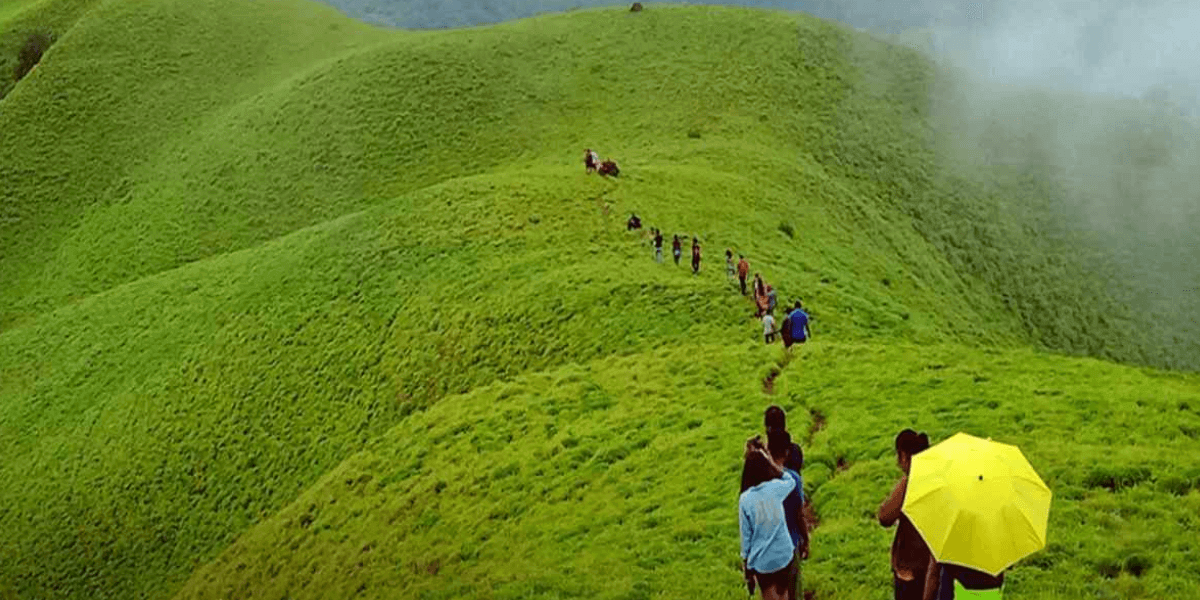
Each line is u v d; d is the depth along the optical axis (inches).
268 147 4084.6
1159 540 668.1
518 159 3779.5
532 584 789.2
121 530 2017.7
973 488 440.5
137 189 4202.8
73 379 2679.6
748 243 2442.2
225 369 2356.1
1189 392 1137.4
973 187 3929.6
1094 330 3400.6
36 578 1979.6
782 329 1491.1
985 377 1208.8
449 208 2696.9
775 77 4274.1
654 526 874.8
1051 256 3690.9
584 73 4389.8
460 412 1589.6
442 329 2071.9
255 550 1472.7
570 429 1306.6
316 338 2300.7
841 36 4773.6
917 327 1898.4
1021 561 657.0
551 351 1822.1
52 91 4872.0
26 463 2380.7
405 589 973.8
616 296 1930.4
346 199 3708.2
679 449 1097.4
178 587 1803.6
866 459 933.2
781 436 553.9
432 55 4458.7
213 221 3784.5
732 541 780.6
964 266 3452.3
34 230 4133.9
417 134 3986.2
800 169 3408.0
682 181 2918.3
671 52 4517.7
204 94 4849.9
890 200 3649.1
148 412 2331.4
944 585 451.8
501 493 1148.5
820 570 690.2
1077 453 860.6
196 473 2073.1
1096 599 598.2
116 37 5211.6
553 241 2377.0
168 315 2787.9
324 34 5506.9
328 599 1107.9
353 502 1407.5
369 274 2475.4
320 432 1994.3
